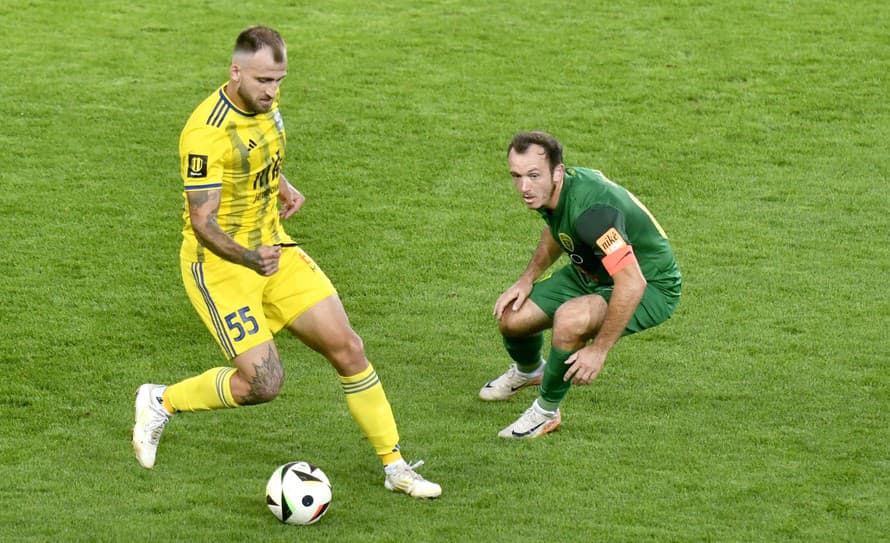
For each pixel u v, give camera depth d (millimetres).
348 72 45000
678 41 48094
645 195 36031
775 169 37844
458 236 33375
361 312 28984
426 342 27500
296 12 51594
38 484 20828
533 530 19281
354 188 36250
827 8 51562
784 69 45375
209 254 20250
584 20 50500
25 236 32438
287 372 25859
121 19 50406
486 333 28031
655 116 41594
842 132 40469
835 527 19281
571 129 40562
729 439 22562
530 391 25344
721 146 39438
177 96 42812
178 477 21234
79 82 43688
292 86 43625
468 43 47969
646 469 21422
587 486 20812
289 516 19344
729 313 28625
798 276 30719
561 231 21875
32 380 25078
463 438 22906
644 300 22859
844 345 26828
